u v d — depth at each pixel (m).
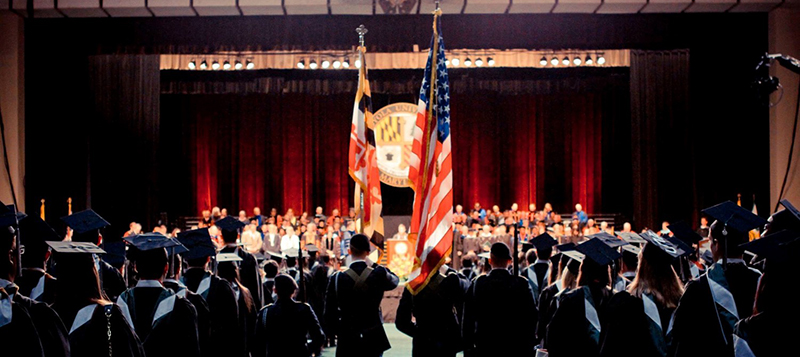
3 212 3.61
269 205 28.19
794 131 21.11
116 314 4.19
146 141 23.55
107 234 23.17
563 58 23.97
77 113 21.98
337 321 6.74
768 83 18.30
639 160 23.33
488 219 24.97
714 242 4.91
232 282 7.13
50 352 3.70
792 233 3.82
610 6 20.03
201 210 27.91
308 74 25.70
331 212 28.19
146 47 21.14
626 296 5.02
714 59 23.25
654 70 23.31
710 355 4.56
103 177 23.33
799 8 20.69
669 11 20.48
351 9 19.94
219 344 6.48
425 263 7.30
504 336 6.03
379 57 25.55
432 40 8.27
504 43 20.53
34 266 4.84
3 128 21.06
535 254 9.18
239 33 20.72
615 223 26.77
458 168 28.17
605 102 27.45
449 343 6.60
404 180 26.30
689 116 23.17
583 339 5.24
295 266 11.11
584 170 27.61
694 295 4.66
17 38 21.02
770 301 3.79
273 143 28.30
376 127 26.33
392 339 13.57
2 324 3.44
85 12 20.25
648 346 4.92
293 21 20.56
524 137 28.05
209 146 28.08
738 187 23.00
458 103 28.25
